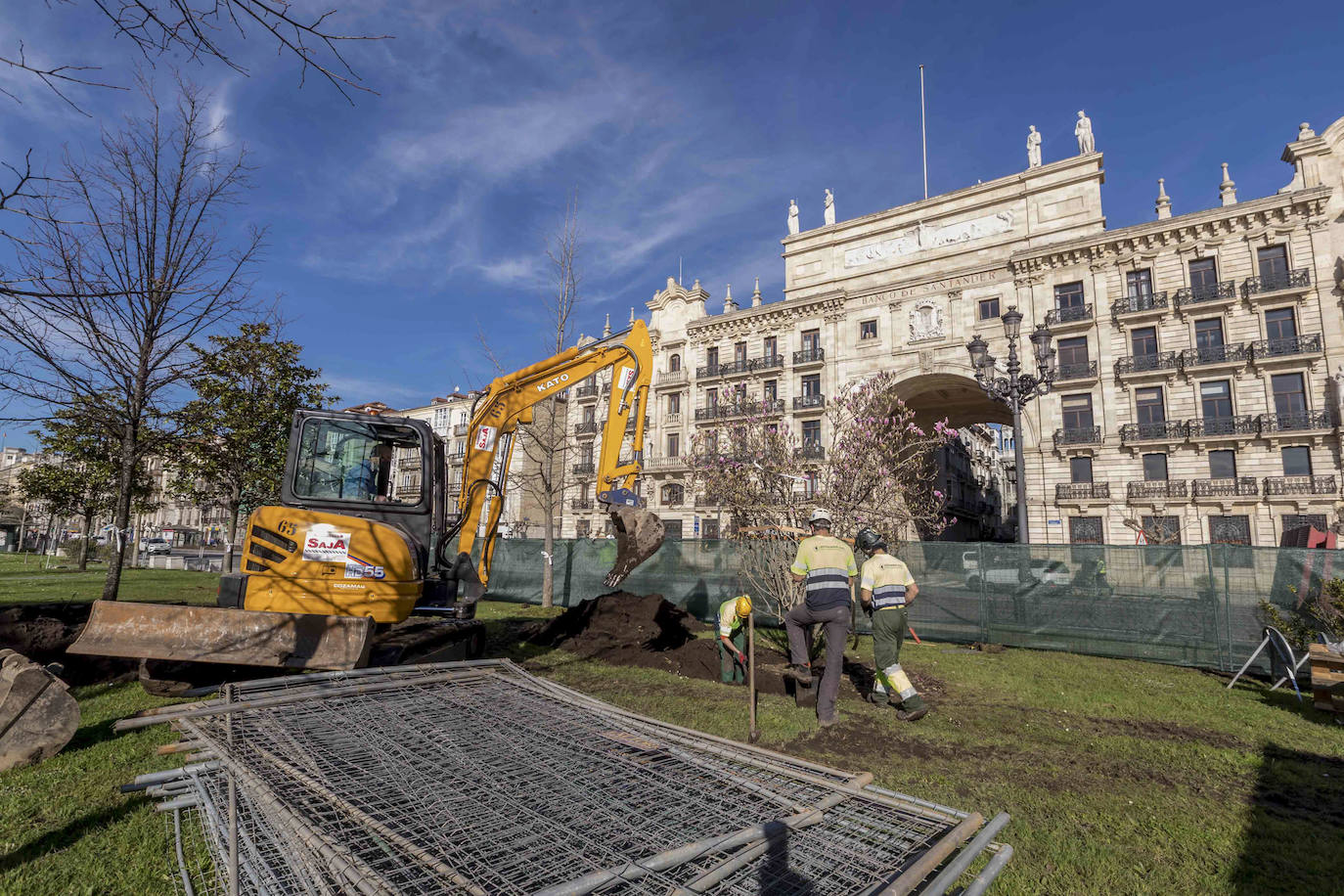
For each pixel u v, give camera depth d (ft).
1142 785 14.39
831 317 120.26
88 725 15.89
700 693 21.35
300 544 19.16
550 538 48.52
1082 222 101.40
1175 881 10.37
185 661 17.12
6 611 24.11
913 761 15.66
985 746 16.93
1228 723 19.67
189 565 95.76
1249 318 87.86
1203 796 13.83
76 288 20.38
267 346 50.44
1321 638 24.99
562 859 6.63
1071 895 9.95
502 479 27.07
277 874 7.17
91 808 11.23
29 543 173.17
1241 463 86.17
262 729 9.71
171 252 23.21
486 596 55.47
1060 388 98.68
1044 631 33.42
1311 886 10.28
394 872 6.10
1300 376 84.33
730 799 8.00
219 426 47.47
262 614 16.30
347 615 18.30
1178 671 28.22
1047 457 99.40
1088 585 32.55
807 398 117.80
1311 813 13.14
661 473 132.57
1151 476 91.97
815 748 16.39
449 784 8.26
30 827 10.55
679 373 137.90
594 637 29.43
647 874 5.97
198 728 9.36
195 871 9.32
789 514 33.86
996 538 217.15
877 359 114.93
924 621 36.65
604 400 137.18
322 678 11.95
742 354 131.34
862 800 7.67
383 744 9.55
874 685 23.13
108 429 23.90
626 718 10.53
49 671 13.94
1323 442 81.61
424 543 22.35
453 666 13.35
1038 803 13.23
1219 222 89.97
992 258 108.17
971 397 119.34
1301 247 85.87
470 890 5.82
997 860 6.39
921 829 7.06
